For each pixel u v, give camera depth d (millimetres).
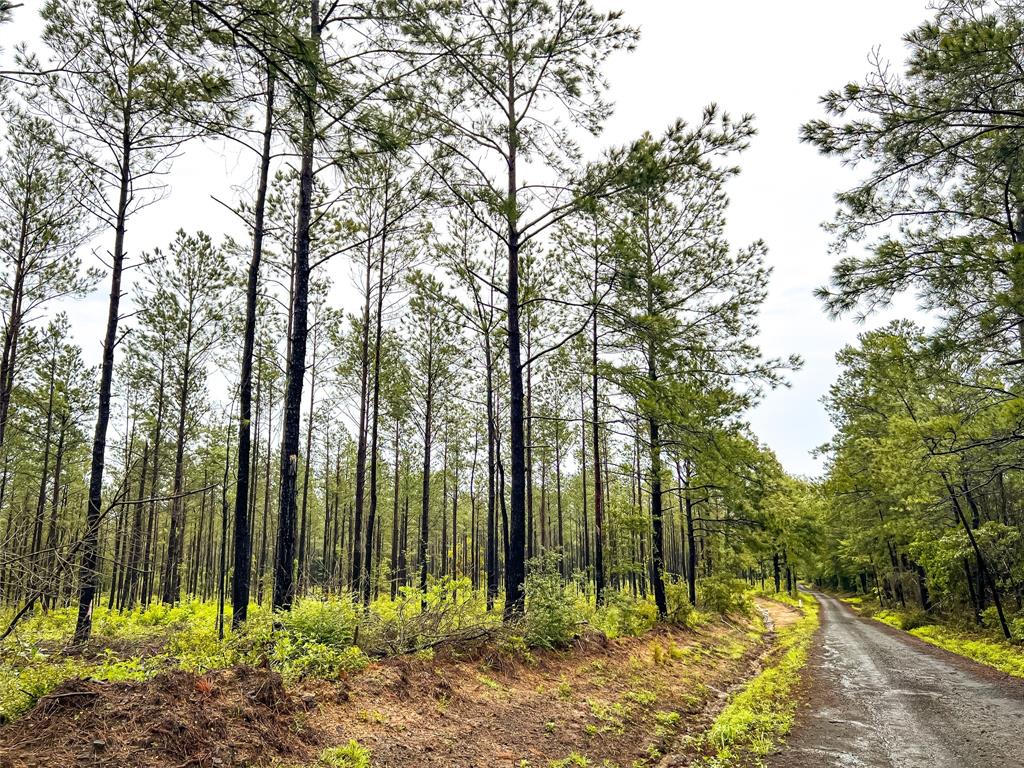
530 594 11219
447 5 11016
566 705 8125
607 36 11523
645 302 15305
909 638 21047
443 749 6031
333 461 35688
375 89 5492
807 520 25156
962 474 18281
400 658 8016
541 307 19109
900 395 23203
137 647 10141
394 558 30750
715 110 10352
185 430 25547
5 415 19172
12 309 18078
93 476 12383
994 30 7672
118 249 13312
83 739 4246
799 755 7105
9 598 5387
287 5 4469
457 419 26625
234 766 4598
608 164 11039
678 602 18453
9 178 17141
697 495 19734
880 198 10016
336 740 5559
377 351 18250
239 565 10695
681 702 9711
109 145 12898
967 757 6973
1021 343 9828
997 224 11070
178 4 4320
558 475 34281
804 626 25594
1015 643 17219
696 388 12422
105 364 12922
